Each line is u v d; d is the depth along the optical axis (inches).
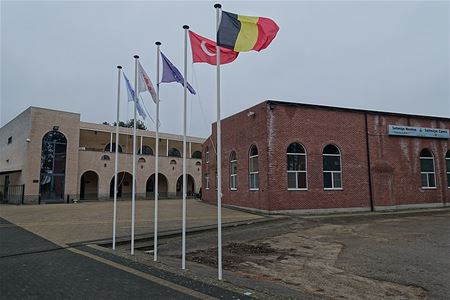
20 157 1398.9
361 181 886.4
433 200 985.5
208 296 241.3
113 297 237.3
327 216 787.4
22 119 1424.7
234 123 981.8
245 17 331.9
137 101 445.7
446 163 1032.8
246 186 898.7
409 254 399.5
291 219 733.3
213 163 1176.8
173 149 2052.2
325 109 870.4
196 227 597.9
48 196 1357.0
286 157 815.1
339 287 284.2
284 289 267.3
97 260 357.4
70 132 1432.1
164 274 303.1
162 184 1862.7
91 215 797.9
